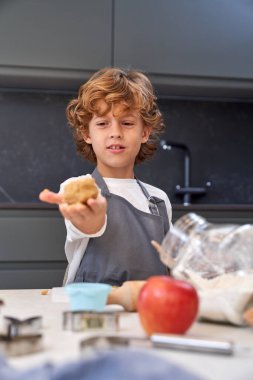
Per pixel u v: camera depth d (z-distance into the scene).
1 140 2.71
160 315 0.58
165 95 2.86
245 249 0.73
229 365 0.44
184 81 2.57
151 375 0.36
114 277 1.06
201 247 0.76
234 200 2.92
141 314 0.60
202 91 2.73
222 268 0.75
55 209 2.16
